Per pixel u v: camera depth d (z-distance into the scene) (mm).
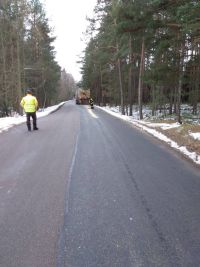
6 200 6289
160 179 7727
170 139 13969
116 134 15570
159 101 37031
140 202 6133
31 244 4531
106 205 5969
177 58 20953
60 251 4324
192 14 12703
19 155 10523
